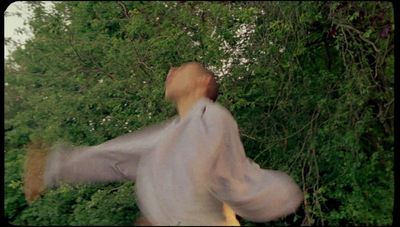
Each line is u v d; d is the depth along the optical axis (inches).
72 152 140.2
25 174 137.8
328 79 139.4
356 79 133.6
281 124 144.4
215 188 118.6
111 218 128.3
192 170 115.4
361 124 133.6
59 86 150.0
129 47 147.1
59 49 149.8
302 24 136.9
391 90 132.8
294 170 138.2
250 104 144.3
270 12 138.3
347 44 132.9
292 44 139.4
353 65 133.9
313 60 144.5
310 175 139.9
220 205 118.5
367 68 133.5
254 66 143.0
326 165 142.2
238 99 143.7
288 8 135.6
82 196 137.9
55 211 133.3
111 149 133.8
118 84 149.9
